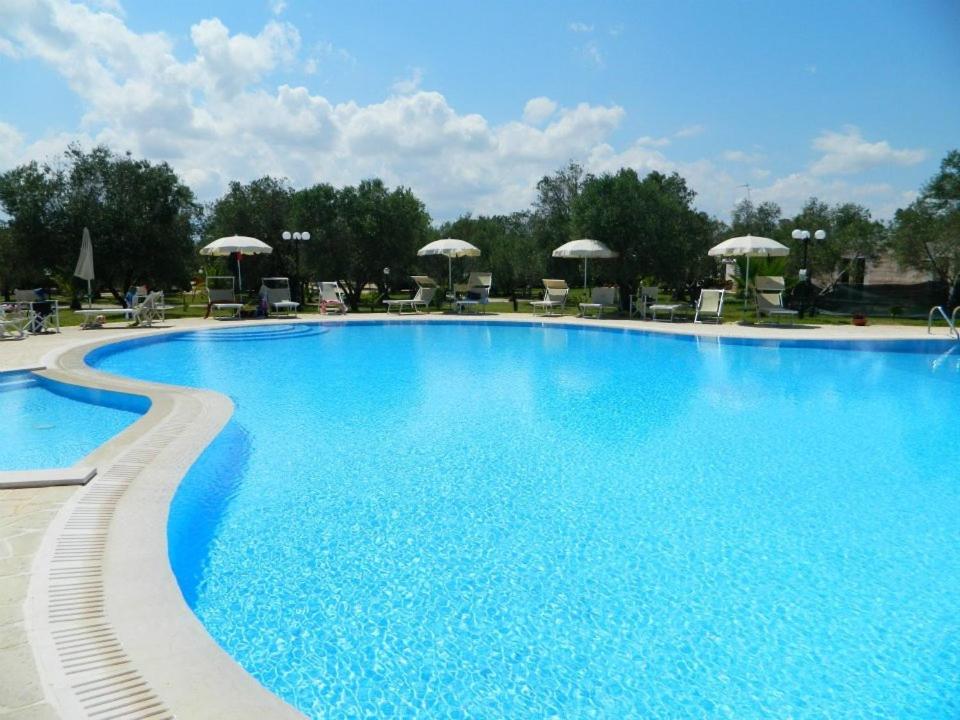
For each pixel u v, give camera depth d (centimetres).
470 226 3672
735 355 1267
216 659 249
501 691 278
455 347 1425
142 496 421
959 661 294
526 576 376
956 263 1920
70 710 217
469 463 582
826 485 523
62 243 2062
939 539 421
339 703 272
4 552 337
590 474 552
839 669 289
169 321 1819
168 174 2202
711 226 3039
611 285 2286
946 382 984
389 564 392
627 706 268
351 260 2422
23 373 945
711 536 427
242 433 686
